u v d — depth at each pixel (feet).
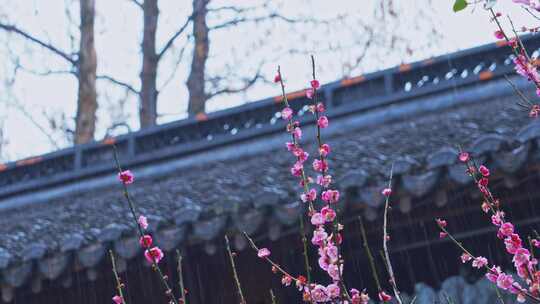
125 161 23.57
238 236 16.26
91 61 36.01
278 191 16.58
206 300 17.83
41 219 21.25
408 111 20.34
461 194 15.29
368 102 21.24
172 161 22.68
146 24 38.01
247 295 17.85
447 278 16.51
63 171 25.00
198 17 38.78
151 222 16.87
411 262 16.90
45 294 18.44
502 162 14.66
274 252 17.34
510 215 16.02
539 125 14.53
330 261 8.45
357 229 16.92
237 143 22.24
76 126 35.14
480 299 16.06
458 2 9.02
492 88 19.95
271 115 23.25
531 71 9.78
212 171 21.18
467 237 16.31
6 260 17.71
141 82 37.37
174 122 24.12
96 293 18.21
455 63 21.39
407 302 16.78
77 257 17.21
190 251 17.38
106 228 17.06
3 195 24.08
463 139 17.29
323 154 8.87
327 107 22.02
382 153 17.84
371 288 17.10
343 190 15.47
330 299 8.70
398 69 21.71
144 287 18.02
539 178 15.25
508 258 16.10
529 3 9.50
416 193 15.01
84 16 36.50
